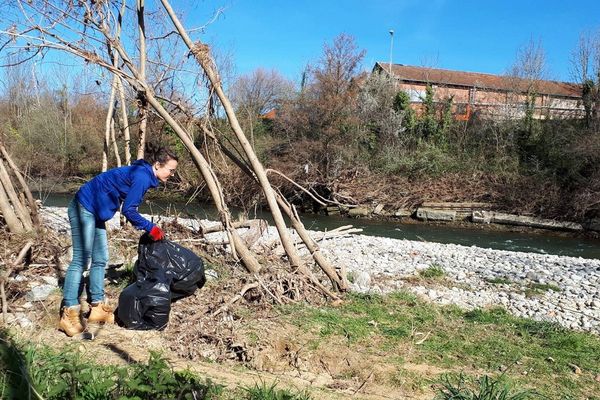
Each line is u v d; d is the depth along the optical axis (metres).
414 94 34.69
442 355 5.10
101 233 5.00
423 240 19.05
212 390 3.48
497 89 30.08
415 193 25.73
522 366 5.00
